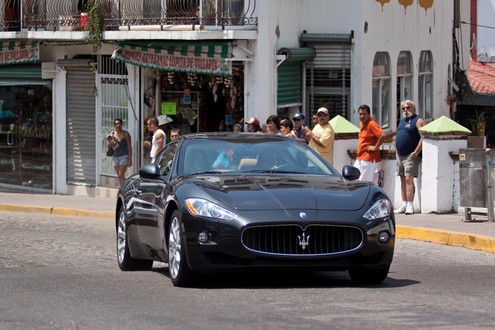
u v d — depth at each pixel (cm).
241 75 4812
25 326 1806
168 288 2222
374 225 2138
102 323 1802
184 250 2156
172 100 5091
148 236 2475
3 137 5891
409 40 5716
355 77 5078
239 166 2419
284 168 2423
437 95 6194
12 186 5872
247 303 1969
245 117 4747
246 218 2089
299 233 2095
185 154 2462
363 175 3962
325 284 2291
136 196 2586
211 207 2128
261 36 4697
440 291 2148
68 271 2728
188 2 4809
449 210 3925
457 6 6556
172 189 2278
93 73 5331
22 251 3306
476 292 2138
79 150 5506
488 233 3272
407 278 2416
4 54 5631
